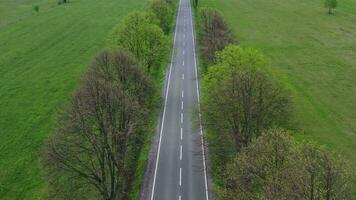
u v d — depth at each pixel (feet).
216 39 341.21
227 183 181.37
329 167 131.44
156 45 326.85
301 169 134.41
